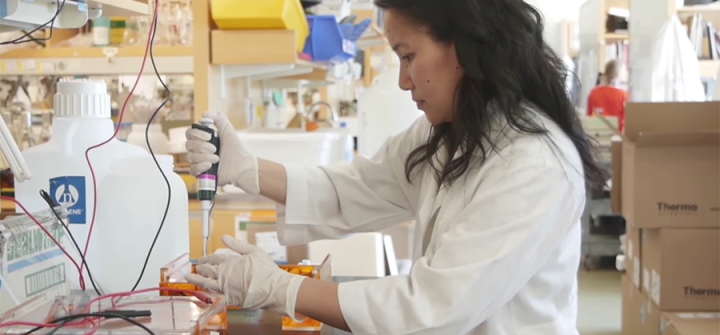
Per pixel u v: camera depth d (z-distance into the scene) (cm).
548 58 117
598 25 621
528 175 102
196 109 225
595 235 541
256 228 204
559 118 117
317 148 225
